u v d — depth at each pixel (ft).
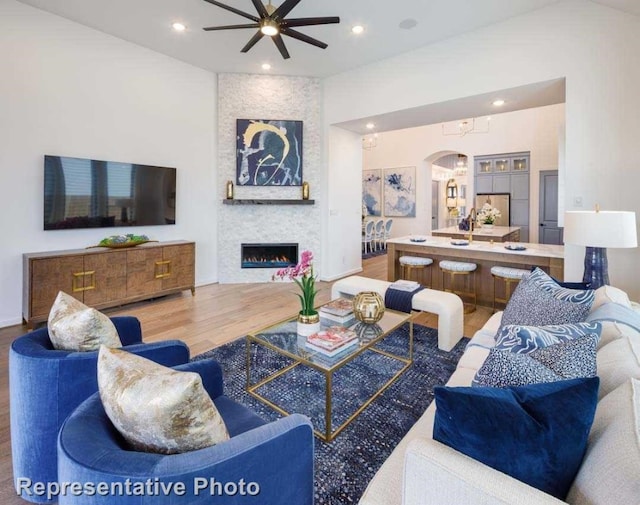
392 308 11.02
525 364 3.61
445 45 14.37
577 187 11.82
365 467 5.73
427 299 10.53
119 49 14.47
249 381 8.21
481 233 19.81
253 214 18.79
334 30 13.61
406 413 7.17
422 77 15.07
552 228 26.30
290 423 3.69
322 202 19.39
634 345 4.04
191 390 3.02
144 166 15.31
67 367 4.76
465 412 2.94
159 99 15.93
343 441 6.35
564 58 11.87
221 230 18.56
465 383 5.34
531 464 2.78
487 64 13.39
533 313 6.58
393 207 33.86
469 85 13.85
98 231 14.32
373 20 12.93
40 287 11.60
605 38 11.21
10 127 11.89
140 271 14.23
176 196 16.75
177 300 15.44
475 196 29.50
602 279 8.70
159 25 13.41
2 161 11.77
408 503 3.04
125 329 7.14
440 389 3.10
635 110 10.91
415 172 32.32
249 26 10.47
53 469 4.85
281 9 9.69
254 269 18.85
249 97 18.22
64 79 13.01
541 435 2.79
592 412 2.89
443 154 32.01
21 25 11.96
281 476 3.53
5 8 11.62
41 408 4.74
